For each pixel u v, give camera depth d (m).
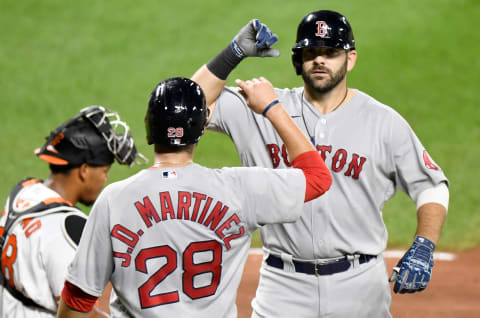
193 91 10.45
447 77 50.72
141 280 10.16
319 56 14.09
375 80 50.41
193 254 10.22
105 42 57.53
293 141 11.17
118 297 10.59
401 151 14.47
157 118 10.23
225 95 15.23
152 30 59.16
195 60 54.00
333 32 13.96
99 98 48.94
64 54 55.84
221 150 41.16
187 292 10.24
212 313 10.34
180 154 10.51
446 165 38.94
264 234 14.97
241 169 10.78
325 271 14.59
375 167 14.51
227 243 10.42
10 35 58.84
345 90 14.93
